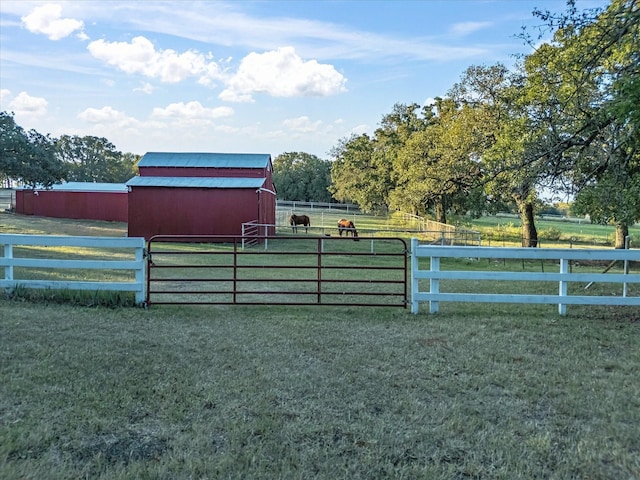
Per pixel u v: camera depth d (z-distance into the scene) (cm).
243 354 504
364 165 4456
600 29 836
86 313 672
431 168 2462
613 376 456
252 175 2656
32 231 2573
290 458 304
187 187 2375
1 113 2311
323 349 529
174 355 494
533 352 529
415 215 3306
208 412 366
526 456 310
